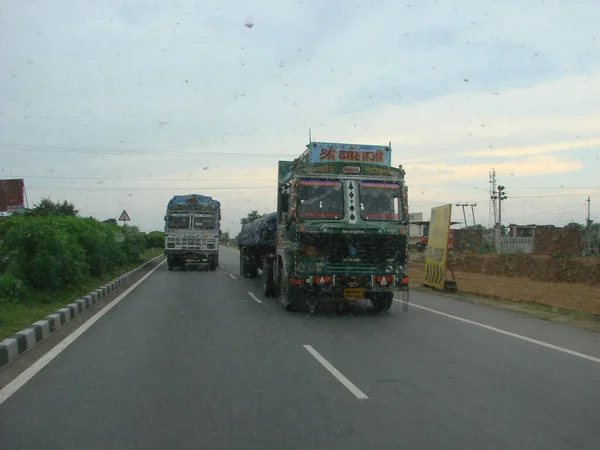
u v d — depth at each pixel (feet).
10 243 40.06
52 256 40.63
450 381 20.49
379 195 37.99
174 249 85.20
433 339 28.78
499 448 14.15
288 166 45.21
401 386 19.79
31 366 22.39
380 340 28.40
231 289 55.36
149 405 17.44
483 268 93.40
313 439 14.66
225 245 284.82
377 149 39.93
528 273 81.30
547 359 24.26
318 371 21.84
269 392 18.94
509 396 18.67
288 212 37.99
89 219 65.82
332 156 39.22
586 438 14.87
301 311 39.01
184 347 26.40
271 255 48.14
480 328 32.48
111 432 15.07
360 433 15.11
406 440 14.62
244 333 30.25
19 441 14.38
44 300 38.32
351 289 36.40
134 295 49.39
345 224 36.55
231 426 15.60
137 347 26.35
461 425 15.81
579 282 71.46
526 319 36.22
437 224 58.13
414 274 84.53
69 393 18.67
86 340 28.04
